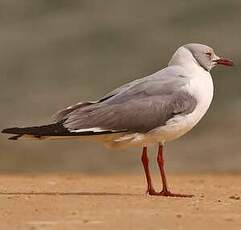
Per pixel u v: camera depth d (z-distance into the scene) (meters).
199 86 15.64
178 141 32.88
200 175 24.25
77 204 14.15
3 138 33.19
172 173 26.83
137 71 45.16
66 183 18.84
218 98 37.75
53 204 14.15
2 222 12.62
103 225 12.36
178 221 12.71
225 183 19.67
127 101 15.44
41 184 18.38
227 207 14.12
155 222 12.61
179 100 15.44
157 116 15.38
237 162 30.34
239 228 12.26
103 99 15.73
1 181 19.38
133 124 15.36
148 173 15.75
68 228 12.16
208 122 34.75
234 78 40.03
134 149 31.58
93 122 15.33
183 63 15.85
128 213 13.31
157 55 47.25
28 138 15.20
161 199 14.94
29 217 12.99
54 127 15.20
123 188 17.52
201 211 13.66
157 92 15.48
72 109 15.59
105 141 15.65
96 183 19.02
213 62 16.03
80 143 32.59
